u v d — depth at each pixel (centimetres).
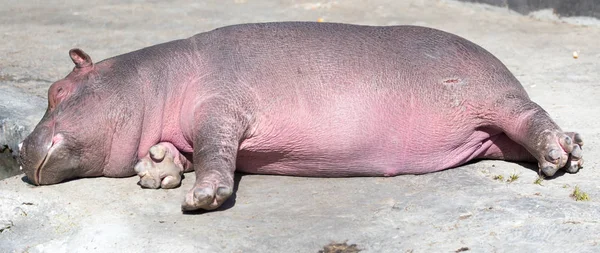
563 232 579
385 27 727
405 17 1412
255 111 668
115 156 691
